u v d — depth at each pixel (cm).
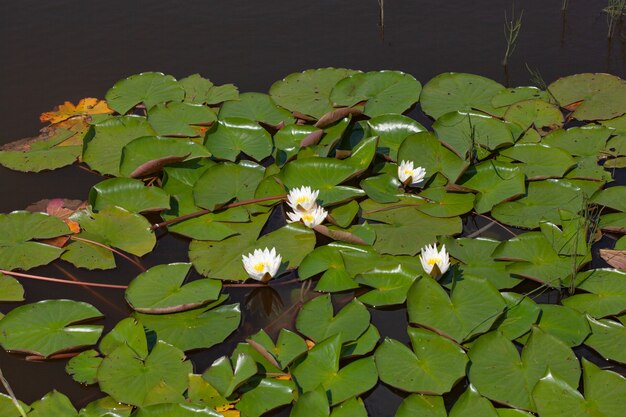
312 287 298
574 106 390
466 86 403
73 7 512
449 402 248
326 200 330
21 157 372
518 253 295
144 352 262
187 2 516
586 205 303
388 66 437
